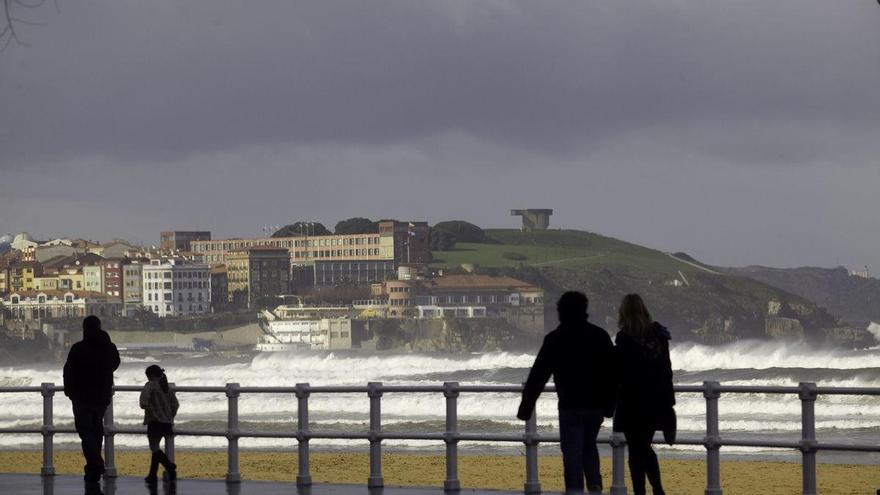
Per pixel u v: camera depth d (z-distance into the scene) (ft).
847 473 150.10
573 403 71.97
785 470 159.63
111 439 104.83
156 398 99.04
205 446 226.17
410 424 271.28
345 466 172.04
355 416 300.40
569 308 72.79
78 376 97.96
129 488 94.07
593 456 72.43
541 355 72.59
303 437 93.61
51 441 106.73
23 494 89.86
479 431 245.45
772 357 652.48
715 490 78.54
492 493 84.74
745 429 245.04
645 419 73.51
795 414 278.26
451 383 86.58
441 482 147.23
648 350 73.77
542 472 161.58
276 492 89.30
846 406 282.97
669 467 166.50
